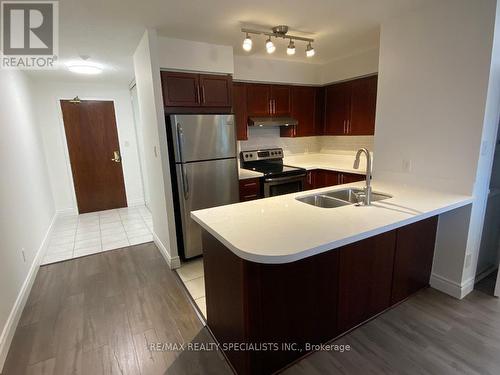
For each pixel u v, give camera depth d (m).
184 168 2.90
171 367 1.71
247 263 1.40
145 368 1.71
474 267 2.35
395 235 2.02
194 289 2.54
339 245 1.38
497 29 1.88
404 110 2.44
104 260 3.20
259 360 1.56
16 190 2.68
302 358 1.73
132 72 4.06
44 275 2.88
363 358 1.72
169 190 2.85
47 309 2.31
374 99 3.55
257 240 1.38
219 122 3.06
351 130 3.93
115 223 4.54
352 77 3.78
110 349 1.86
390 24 2.45
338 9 2.23
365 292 1.94
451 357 1.71
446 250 2.31
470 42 1.98
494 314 2.07
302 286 1.62
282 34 2.64
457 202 1.95
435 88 2.21
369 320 2.03
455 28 2.04
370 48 3.43
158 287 2.60
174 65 2.86
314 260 1.63
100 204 5.30
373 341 1.84
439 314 2.08
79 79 4.50
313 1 2.08
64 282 2.73
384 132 2.62
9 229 2.31
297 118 4.18
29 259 2.78
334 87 4.12
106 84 5.00
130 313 2.23
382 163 2.68
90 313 2.24
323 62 4.10
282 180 3.66
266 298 1.50
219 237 1.47
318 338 1.78
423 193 2.21
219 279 1.72
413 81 2.35
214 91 3.14
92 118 5.02
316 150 4.80
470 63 2.00
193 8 2.14
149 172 3.42
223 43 3.07
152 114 2.78
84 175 5.09
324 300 1.74
